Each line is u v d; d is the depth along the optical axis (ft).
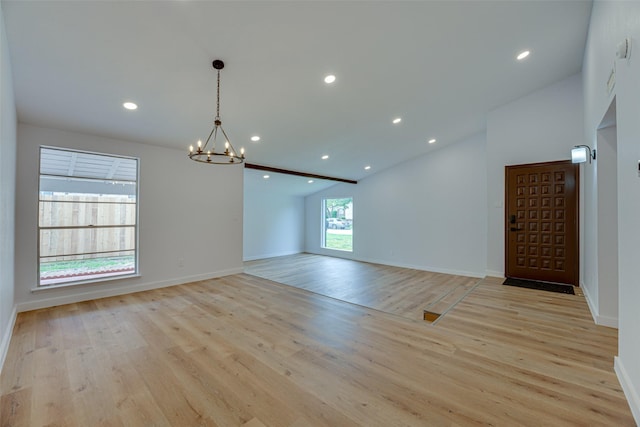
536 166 14.76
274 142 16.69
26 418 5.53
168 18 7.54
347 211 29.14
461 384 6.48
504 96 14.71
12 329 9.63
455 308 11.24
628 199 5.88
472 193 19.90
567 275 14.11
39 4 6.72
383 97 13.11
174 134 14.11
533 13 9.06
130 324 10.25
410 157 22.88
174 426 5.32
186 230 16.46
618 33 6.68
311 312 11.57
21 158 11.43
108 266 14.38
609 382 6.39
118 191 14.56
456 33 9.45
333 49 9.48
